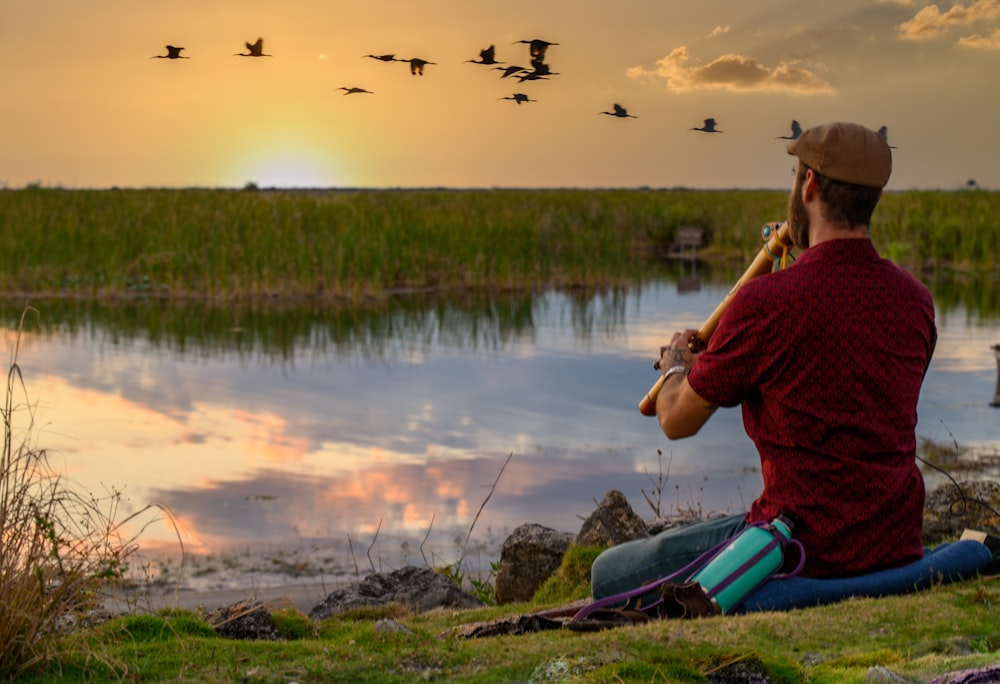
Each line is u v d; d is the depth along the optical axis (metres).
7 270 26.09
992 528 5.76
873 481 3.56
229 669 3.19
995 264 31.66
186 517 8.68
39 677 3.13
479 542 8.15
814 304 3.48
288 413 12.86
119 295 25.64
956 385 14.09
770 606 3.61
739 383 3.59
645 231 42.31
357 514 8.84
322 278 27.16
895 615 3.48
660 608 3.68
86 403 13.19
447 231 28.83
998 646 3.20
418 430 11.98
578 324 21.34
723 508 8.83
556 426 12.16
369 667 3.21
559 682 3.02
